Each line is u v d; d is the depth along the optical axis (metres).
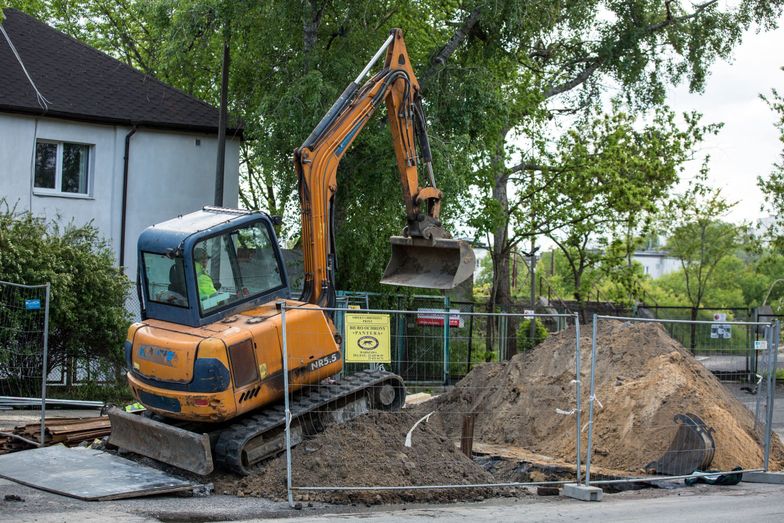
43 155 24.02
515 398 15.66
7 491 10.19
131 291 24.25
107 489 10.12
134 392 11.99
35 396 17.69
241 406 11.15
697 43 33.62
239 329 11.38
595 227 33.59
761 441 13.95
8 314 17.20
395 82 14.34
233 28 23.30
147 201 25.30
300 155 13.00
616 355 14.86
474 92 24.34
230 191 26.38
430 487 10.27
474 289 49.25
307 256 13.03
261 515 9.42
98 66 26.45
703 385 14.16
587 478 10.84
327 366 12.13
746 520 9.38
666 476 12.19
